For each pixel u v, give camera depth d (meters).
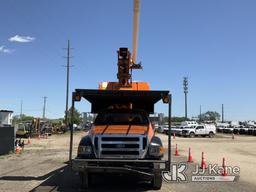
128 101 13.29
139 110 12.47
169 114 11.46
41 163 18.83
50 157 22.27
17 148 26.02
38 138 50.38
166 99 11.57
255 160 21.83
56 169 16.25
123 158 10.79
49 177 13.82
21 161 19.88
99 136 10.94
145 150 10.90
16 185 12.05
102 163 10.70
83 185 11.39
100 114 12.36
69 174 14.63
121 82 14.38
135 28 15.79
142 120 12.11
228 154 26.31
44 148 31.11
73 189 11.40
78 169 10.68
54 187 11.70
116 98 12.60
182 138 56.22
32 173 14.95
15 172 15.24
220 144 39.34
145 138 10.97
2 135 24.69
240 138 58.34
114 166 10.71
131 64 15.94
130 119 12.16
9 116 45.75
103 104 13.45
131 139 10.90
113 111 12.41
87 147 10.96
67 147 32.56
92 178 13.45
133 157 10.81
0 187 11.66
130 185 12.13
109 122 12.11
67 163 18.78
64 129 72.31
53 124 79.12
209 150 30.45
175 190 11.49
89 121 13.51
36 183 12.47
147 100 12.92
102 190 11.30
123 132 11.13
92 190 11.27
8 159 21.03
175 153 25.16
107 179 13.34
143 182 12.73
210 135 63.69
